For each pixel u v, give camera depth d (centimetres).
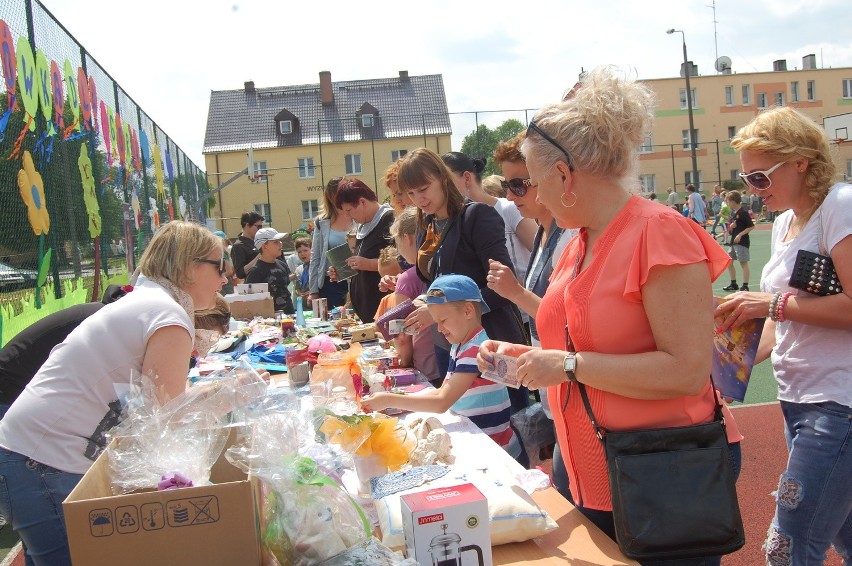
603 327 167
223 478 181
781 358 234
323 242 754
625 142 166
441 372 386
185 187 1772
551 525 177
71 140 665
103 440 210
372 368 348
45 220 552
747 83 4119
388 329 378
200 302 241
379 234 571
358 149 4209
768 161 225
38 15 573
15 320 466
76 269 650
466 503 157
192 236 233
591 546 176
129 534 140
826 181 221
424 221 380
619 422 170
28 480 205
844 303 209
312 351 382
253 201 4194
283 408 180
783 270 229
